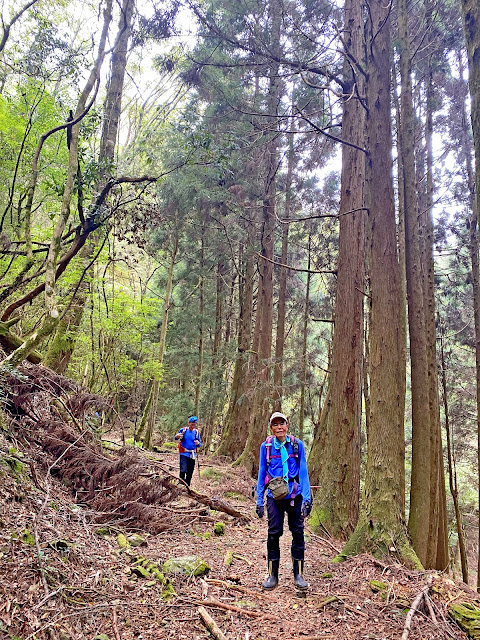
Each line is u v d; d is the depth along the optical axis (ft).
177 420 61.52
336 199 59.21
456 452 67.92
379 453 17.39
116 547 14.96
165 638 9.75
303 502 13.39
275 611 11.76
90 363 45.34
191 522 20.83
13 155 30.94
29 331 31.73
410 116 23.67
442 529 32.91
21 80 30.53
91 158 26.45
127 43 31.55
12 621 8.63
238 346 55.72
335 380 28.30
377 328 18.61
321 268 61.62
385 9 22.63
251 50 27.20
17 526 12.10
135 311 44.68
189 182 46.68
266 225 51.55
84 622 9.73
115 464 19.98
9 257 30.60
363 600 12.09
